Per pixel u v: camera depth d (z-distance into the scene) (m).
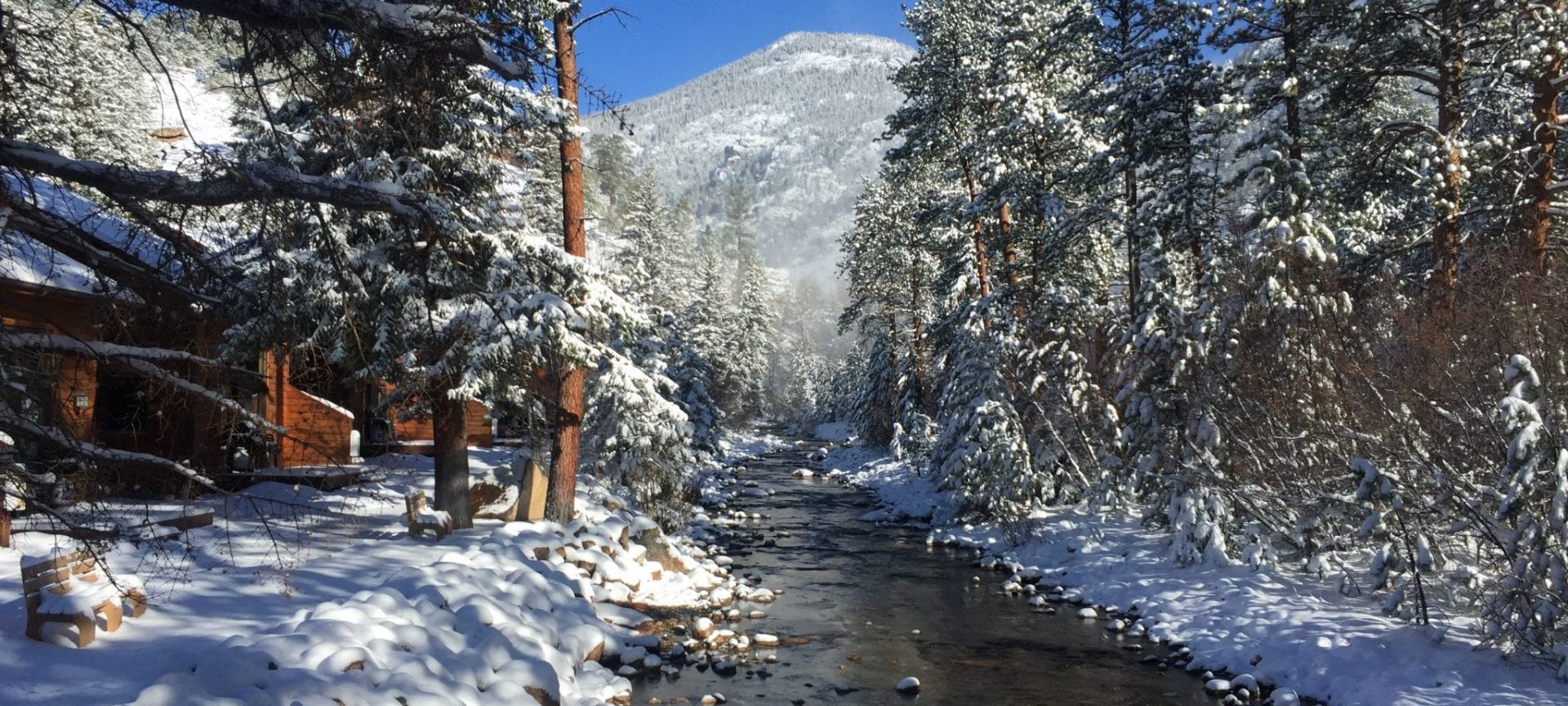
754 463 46.91
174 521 11.75
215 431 15.01
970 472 21.00
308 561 11.14
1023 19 25.73
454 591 9.87
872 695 10.43
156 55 6.58
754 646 12.41
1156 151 21.39
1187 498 15.44
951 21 28.70
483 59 7.27
